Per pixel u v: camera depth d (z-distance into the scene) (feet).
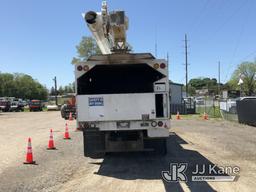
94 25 40.86
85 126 34.30
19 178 30.35
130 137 35.76
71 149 46.60
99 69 38.88
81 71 34.45
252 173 30.91
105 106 34.22
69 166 35.22
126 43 43.47
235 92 220.23
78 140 56.65
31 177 30.66
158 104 34.27
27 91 463.42
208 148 45.29
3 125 92.89
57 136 63.00
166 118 34.12
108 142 35.81
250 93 310.86
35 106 224.53
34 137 61.93
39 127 85.15
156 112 34.24
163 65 34.19
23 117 137.90
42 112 201.36
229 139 54.08
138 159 38.04
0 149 47.42
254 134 60.75
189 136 58.75
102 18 40.04
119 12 38.96
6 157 40.96
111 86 40.22
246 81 313.94
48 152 44.14
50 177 30.50
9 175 31.53
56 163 36.86
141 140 35.37
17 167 35.01
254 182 27.89
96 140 36.09
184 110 143.84
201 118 108.27
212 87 453.17
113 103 34.22
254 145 47.44
